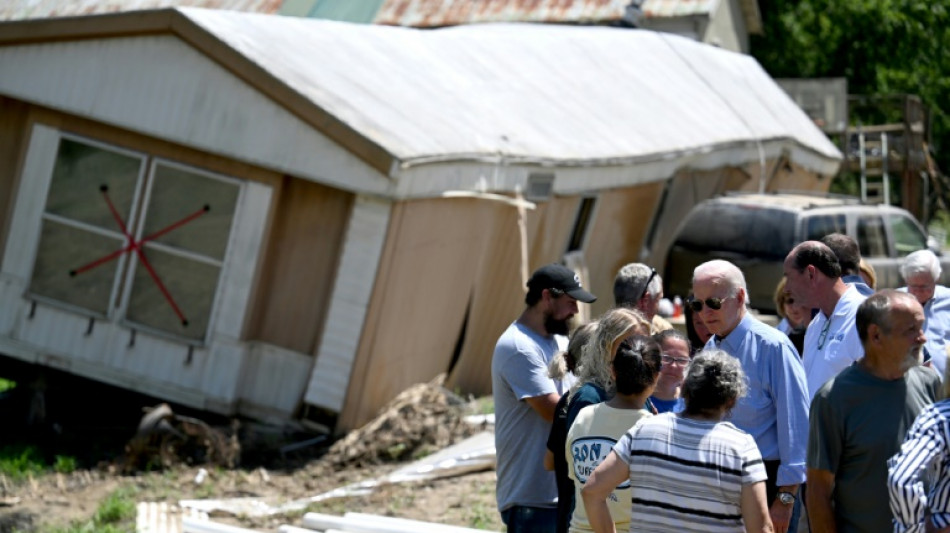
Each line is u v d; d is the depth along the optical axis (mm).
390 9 39125
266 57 18531
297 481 16938
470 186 19359
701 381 7914
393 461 17469
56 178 19625
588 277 25203
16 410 20422
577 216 23984
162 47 18641
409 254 18328
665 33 37375
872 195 48031
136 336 19109
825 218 23172
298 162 18000
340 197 18312
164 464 17266
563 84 26641
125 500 15984
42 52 19344
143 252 19141
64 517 15586
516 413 10359
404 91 20609
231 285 18672
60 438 19031
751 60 40312
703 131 29312
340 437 18125
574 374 9750
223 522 15141
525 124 22625
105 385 20484
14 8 42750
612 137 24984
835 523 8469
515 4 38125
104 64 18984
